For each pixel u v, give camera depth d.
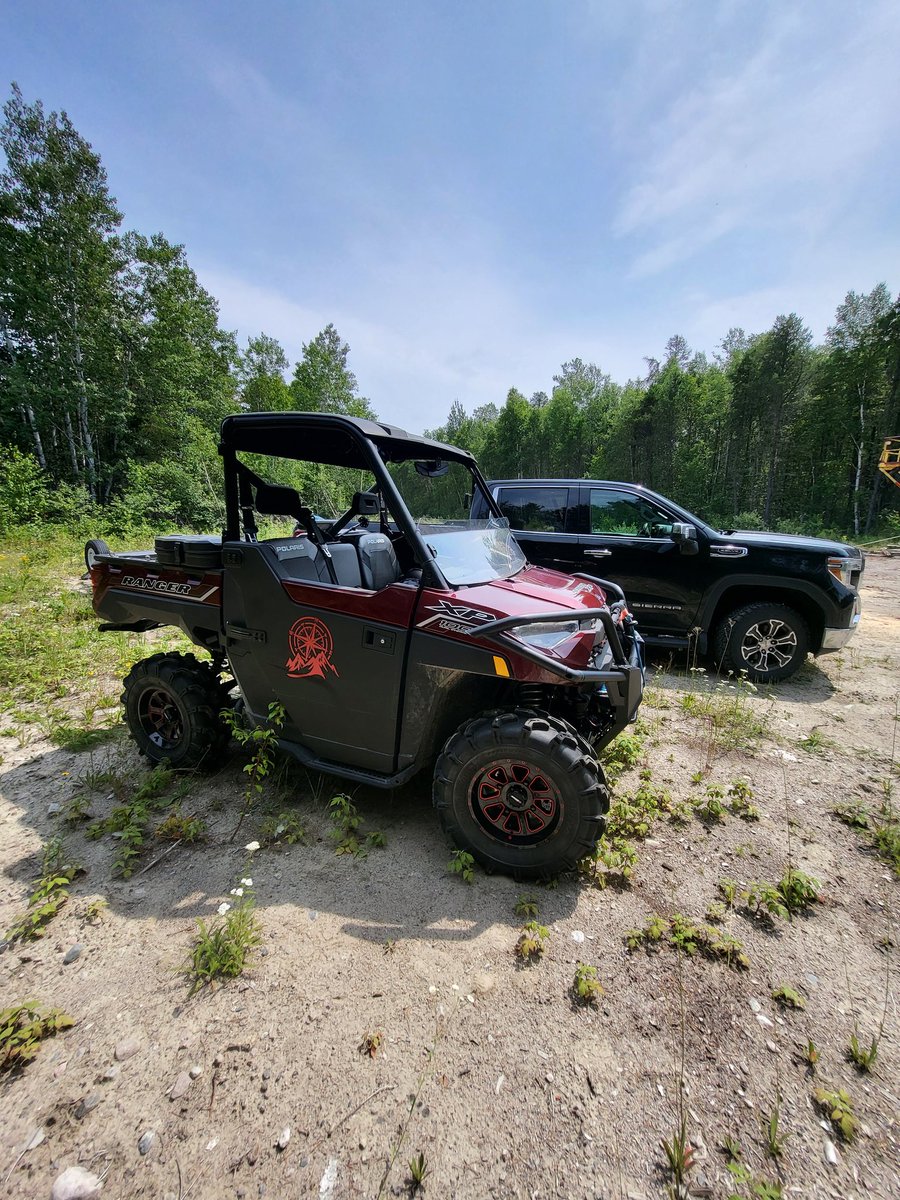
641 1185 1.23
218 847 2.47
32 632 5.55
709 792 2.85
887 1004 1.72
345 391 42.94
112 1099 1.40
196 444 20.81
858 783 3.12
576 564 5.31
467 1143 1.31
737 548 4.75
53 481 21.84
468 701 2.48
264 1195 1.19
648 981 1.79
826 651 4.70
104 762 3.23
